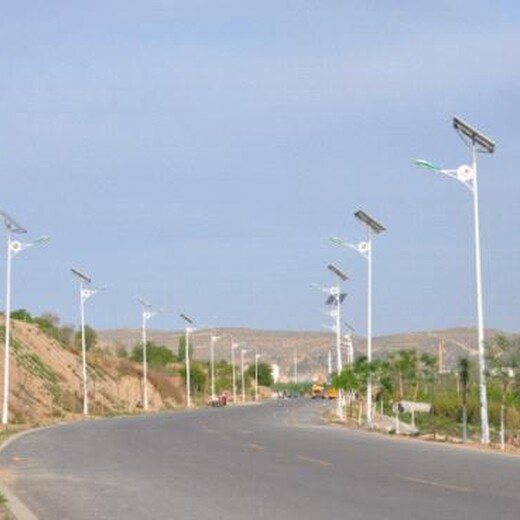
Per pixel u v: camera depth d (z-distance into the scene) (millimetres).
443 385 112812
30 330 131625
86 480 34062
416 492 28609
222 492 29547
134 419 94438
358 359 94750
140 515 24828
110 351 187875
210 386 194750
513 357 55406
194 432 66688
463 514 23656
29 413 97125
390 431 70688
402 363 89625
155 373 166500
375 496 27766
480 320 54875
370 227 77250
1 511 25234
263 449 48656
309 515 24016
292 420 90688
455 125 53656
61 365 129500
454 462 39750
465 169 53969
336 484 31281
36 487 32000
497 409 78062
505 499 26641
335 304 107562
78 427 75750
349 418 97000
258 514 24406
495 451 47250
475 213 54469
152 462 41281
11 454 46625
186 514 24766
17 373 107688
